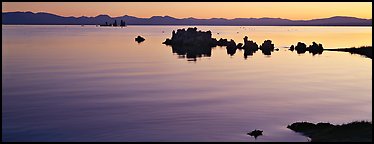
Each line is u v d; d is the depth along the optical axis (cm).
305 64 11681
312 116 4875
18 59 12431
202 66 11062
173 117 4781
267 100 5941
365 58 13700
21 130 4150
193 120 4638
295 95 6384
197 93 6562
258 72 9650
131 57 13775
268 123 4491
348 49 17438
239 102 5784
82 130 4159
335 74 9238
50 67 10331
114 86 7250
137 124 4431
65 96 6184
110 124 4419
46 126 4319
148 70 9962
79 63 11506
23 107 5316
